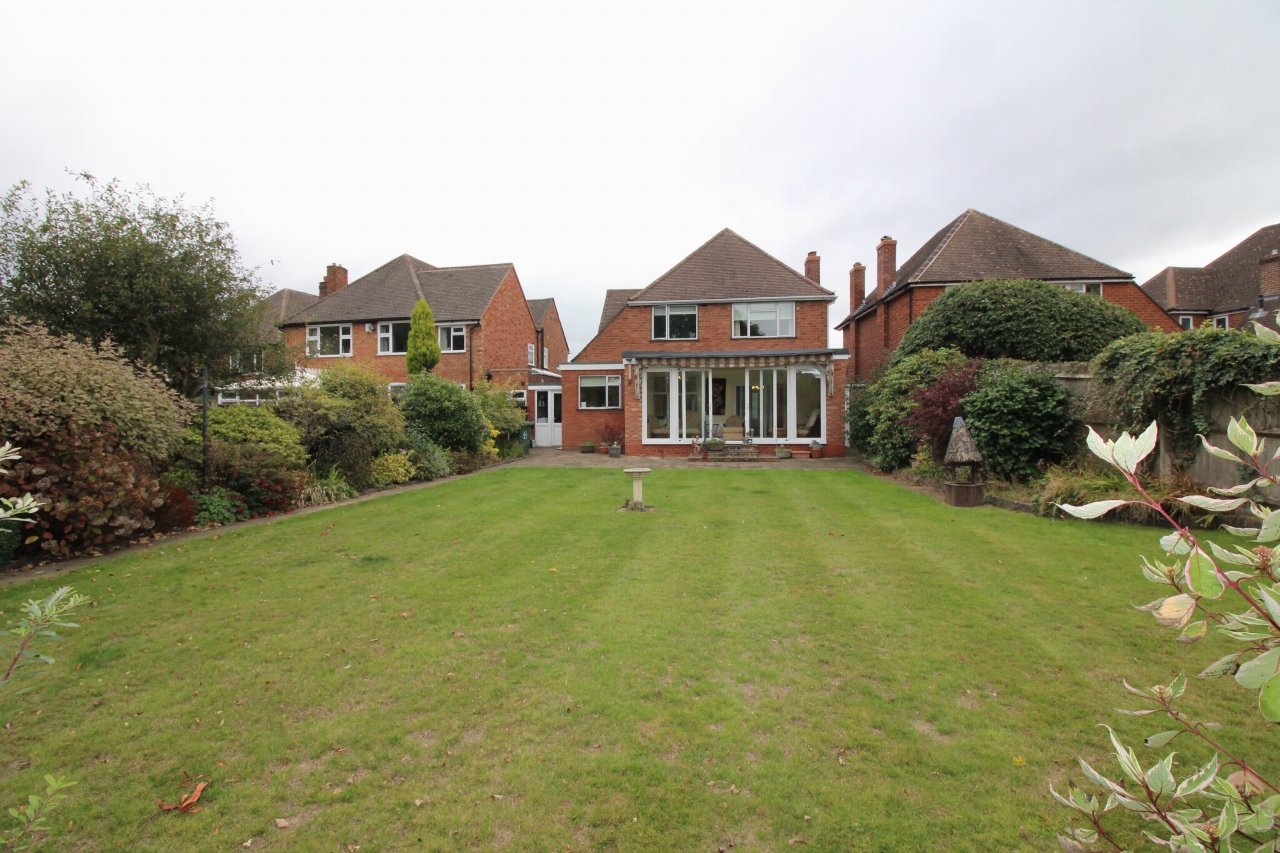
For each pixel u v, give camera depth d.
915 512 10.60
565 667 4.71
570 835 3.01
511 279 32.56
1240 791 1.79
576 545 8.38
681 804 3.20
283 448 11.92
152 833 3.04
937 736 3.77
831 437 22.80
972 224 24.47
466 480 15.97
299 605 6.07
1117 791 1.77
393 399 18.06
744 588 6.50
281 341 17.19
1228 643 4.96
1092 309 17.20
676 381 23.44
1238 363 8.47
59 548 7.68
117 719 4.03
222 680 4.54
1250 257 28.17
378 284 31.50
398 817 3.14
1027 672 4.54
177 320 14.09
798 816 3.11
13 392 7.51
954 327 17.73
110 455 8.25
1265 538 1.64
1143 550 7.72
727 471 17.80
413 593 6.40
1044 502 9.98
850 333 33.50
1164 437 9.98
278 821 3.12
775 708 4.10
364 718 4.04
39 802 2.39
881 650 4.95
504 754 3.64
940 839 2.94
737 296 25.36
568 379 27.00
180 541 8.73
